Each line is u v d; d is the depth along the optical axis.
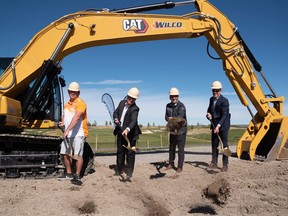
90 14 8.46
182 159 8.34
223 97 8.55
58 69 8.32
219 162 10.04
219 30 9.83
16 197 5.68
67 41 8.21
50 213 5.11
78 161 6.75
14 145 7.25
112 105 7.57
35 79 8.07
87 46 8.52
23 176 7.19
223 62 10.46
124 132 7.05
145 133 43.22
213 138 8.84
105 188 6.46
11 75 7.73
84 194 5.98
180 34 9.44
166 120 8.45
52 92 8.40
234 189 6.79
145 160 10.64
